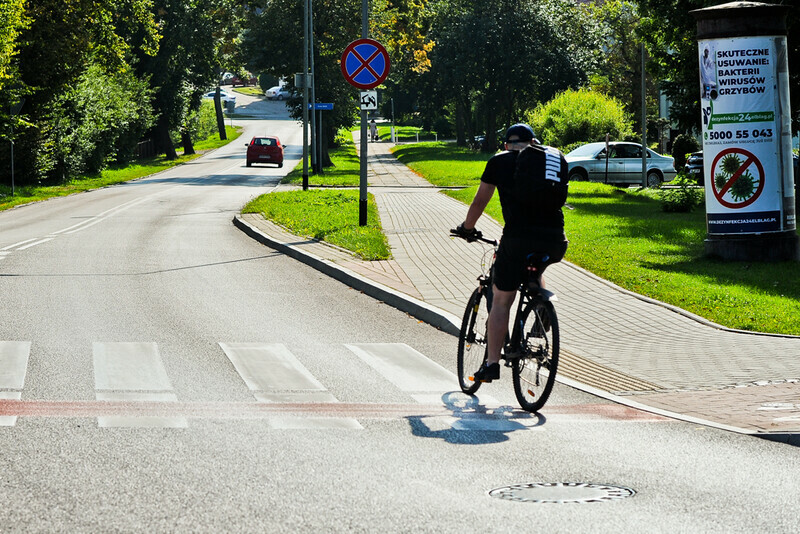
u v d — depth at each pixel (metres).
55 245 24.12
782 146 20.23
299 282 18.12
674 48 41.31
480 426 8.61
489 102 100.50
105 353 11.49
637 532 5.83
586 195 39.47
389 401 9.55
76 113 58.25
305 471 7.08
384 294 16.09
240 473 7.00
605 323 13.60
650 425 8.72
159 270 19.52
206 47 85.81
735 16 19.95
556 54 97.50
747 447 7.96
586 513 6.18
